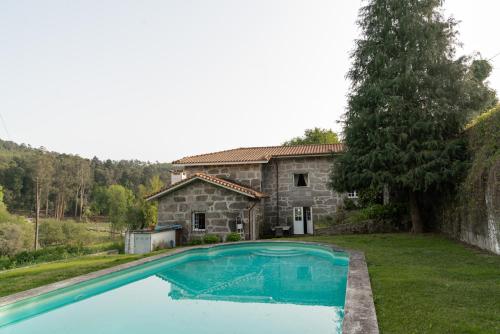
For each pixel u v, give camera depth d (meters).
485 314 4.27
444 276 6.36
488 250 8.78
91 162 86.38
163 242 14.34
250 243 12.83
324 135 37.31
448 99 11.80
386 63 12.71
